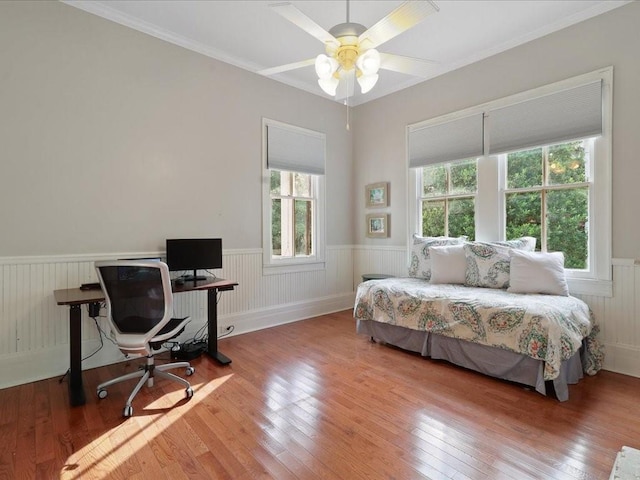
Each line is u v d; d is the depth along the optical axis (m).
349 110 4.88
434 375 2.67
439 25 3.01
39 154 2.58
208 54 3.45
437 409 2.15
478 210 3.61
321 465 1.63
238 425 1.97
